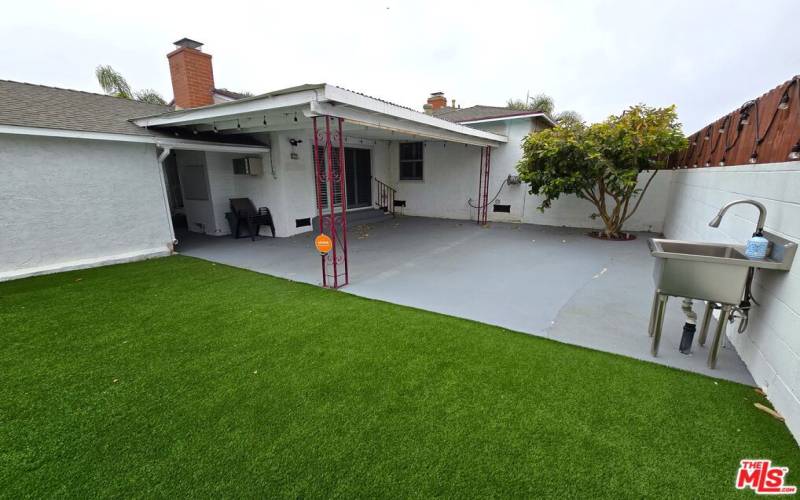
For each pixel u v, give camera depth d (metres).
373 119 5.04
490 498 1.57
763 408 2.14
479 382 2.45
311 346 3.00
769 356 2.27
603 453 1.82
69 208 5.43
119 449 1.88
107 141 5.73
